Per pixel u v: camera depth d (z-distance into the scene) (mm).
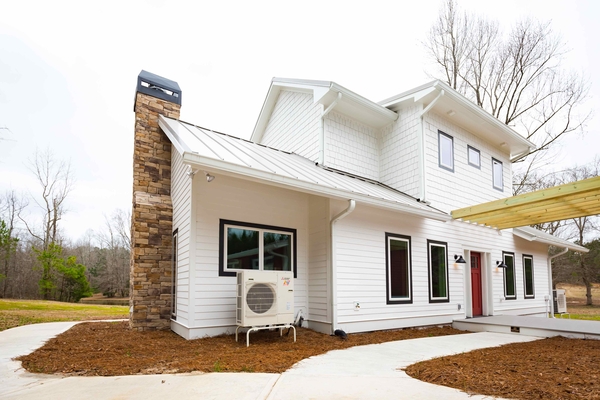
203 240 7344
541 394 3670
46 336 7555
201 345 6477
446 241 11328
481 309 12672
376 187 10570
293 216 8836
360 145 11773
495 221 11562
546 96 20562
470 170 12883
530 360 5594
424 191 10766
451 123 12367
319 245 8641
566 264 27688
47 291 25250
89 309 16641
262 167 6930
